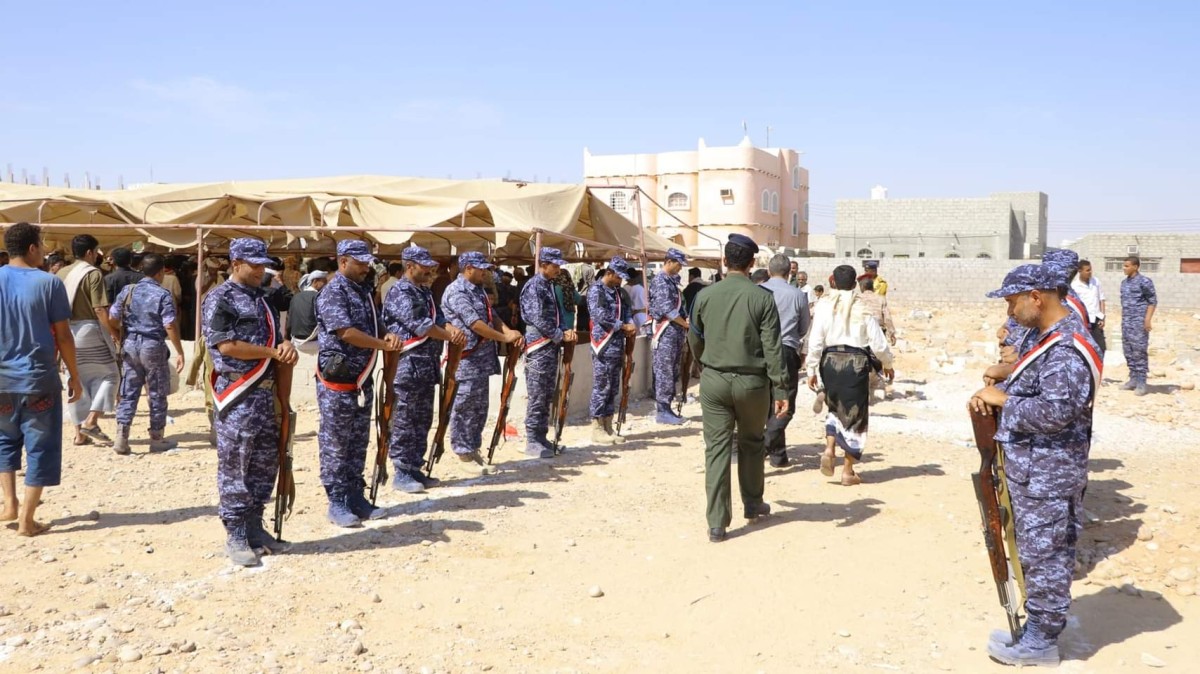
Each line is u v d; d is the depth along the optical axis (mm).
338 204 14289
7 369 5863
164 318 8617
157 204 14828
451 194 15219
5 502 6188
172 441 9141
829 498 7230
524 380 10391
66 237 15023
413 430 7324
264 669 4090
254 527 5742
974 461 8672
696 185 52000
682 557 5785
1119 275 30859
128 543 5879
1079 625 4715
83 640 4348
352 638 4480
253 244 5281
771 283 8016
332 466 6312
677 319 10453
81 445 8906
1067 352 4016
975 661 4316
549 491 7395
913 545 6000
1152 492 7426
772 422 8195
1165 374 14922
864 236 47344
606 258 16328
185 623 4590
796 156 55969
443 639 4520
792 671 4234
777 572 5504
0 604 4770
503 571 5516
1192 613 4867
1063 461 4121
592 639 4578
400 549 5867
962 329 24969
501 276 15102
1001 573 4285
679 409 11188
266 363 5410
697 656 4402
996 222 45594
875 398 12633
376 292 13586
